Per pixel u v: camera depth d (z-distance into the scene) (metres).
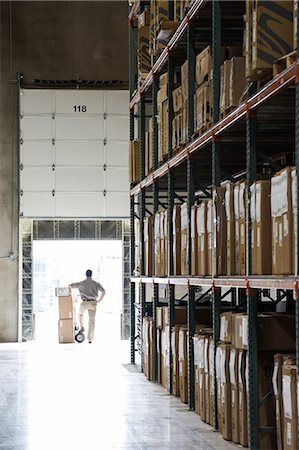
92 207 20.72
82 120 20.67
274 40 6.80
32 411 9.81
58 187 20.59
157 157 12.73
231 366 7.94
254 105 7.17
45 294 20.69
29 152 20.50
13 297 20.14
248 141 7.44
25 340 20.23
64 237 20.72
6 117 20.38
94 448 7.75
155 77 12.62
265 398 7.33
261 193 7.03
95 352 17.45
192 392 9.96
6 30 20.41
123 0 20.73
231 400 8.06
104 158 20.75
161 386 12.02
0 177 20.30
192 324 10.00
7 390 11.59
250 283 7.23
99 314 21.58
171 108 11.27
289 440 6.46
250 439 7.29
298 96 5.96
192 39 9.96
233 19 9.55
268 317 7.46
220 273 8.38
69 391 11.48
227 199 8.20
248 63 7.09
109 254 20.91
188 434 8.40
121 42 20.73
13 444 7.93
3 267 20.17
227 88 8.30
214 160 8.71
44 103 20.55
